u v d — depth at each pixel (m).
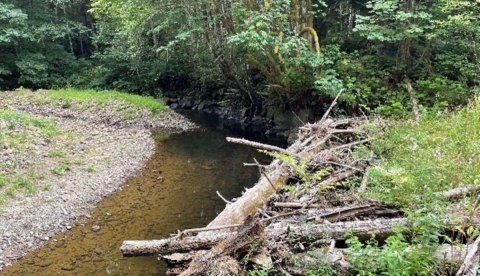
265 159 11.89
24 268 6.12
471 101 10.26
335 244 4.28
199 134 15.34
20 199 8.20
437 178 5.07
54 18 24.80
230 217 5.31
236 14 12.80
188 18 13.88
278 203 5.15
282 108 15.30
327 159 6.66
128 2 14.23
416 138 7.19
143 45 19.42
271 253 3.92
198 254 4.15
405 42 13.23
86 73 23.97
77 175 9.78
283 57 13.65
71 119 15.77
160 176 10.37
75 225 7.59
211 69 18.33
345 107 12.99
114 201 8.73
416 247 3.53
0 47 23.17
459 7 11.50
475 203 4.05
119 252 6.54
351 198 5.25
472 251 3.41
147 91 22.42
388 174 5.25
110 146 12.51
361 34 12.39
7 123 11.84
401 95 11.95
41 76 22.70
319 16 15.81
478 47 12.34
